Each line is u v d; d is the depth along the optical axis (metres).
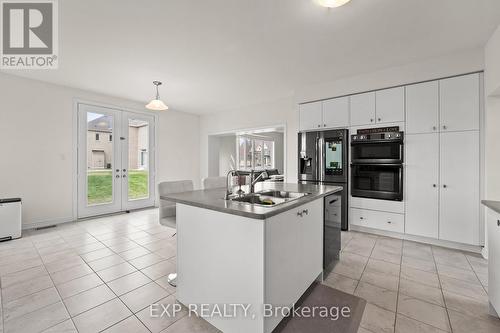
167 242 3.16
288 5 1.94
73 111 4.14
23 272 2.31
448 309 1.75
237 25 2.23
